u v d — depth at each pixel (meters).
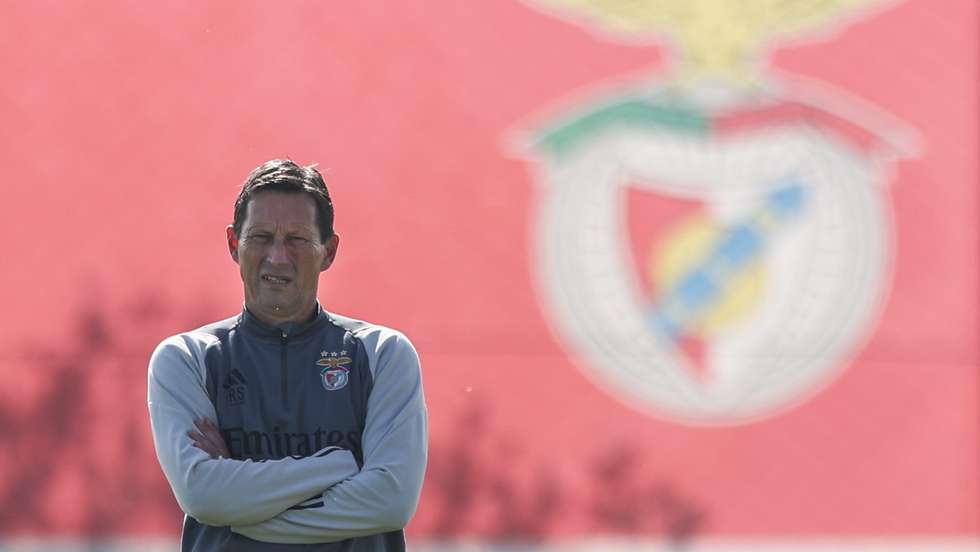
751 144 26.19
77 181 25.81
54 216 25.69
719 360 25.70
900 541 25.22
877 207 26.14
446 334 25.66
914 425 25.66
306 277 10.43
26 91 26.08
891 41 26.56
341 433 10.38
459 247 25.92
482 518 24.92
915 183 26.23
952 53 26.56
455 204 26.02
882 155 26.28
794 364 25.73
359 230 25.91
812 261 25.97
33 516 24.53
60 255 25.59
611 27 26.39
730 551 24.94
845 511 25.33
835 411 25.64
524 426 25.34
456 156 26.12
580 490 25.12
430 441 25.20
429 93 26.25
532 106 26.25
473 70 26.30
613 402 25.52
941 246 26.11
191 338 10.57
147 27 26.38
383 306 25.75
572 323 25.75
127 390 25.14
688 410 25.55
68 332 25.36
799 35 26.52
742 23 26.47
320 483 10.12
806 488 25.36
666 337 25.72
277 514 10.07
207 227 25.77
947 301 25.98
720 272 25.89
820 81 26.42
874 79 26.50
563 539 24.88
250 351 10.45
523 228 25.97
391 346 10.66
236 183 25.89
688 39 26.36
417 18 26.41
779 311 25.86
